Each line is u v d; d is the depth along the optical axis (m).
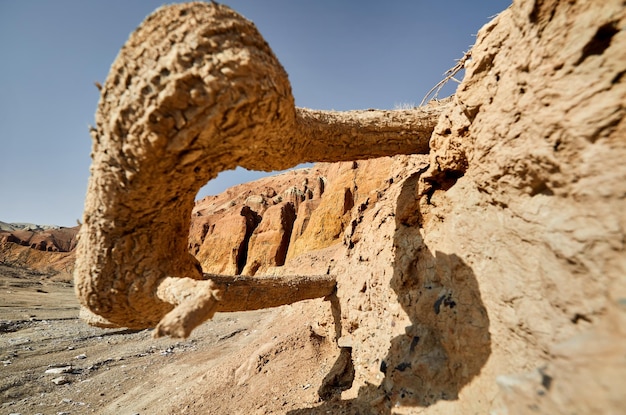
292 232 40.53
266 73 2.88
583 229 2.11
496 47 3.17
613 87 2.01
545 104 2.43
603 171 1.98
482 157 3.40
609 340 1.56
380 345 5.63
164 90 2.51
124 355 15.17
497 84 3.10
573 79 2.22
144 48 2.58
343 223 31.88
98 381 11.93
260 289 6.27
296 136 3.83
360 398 5.54
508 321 2.99
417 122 4.98
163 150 2.77
